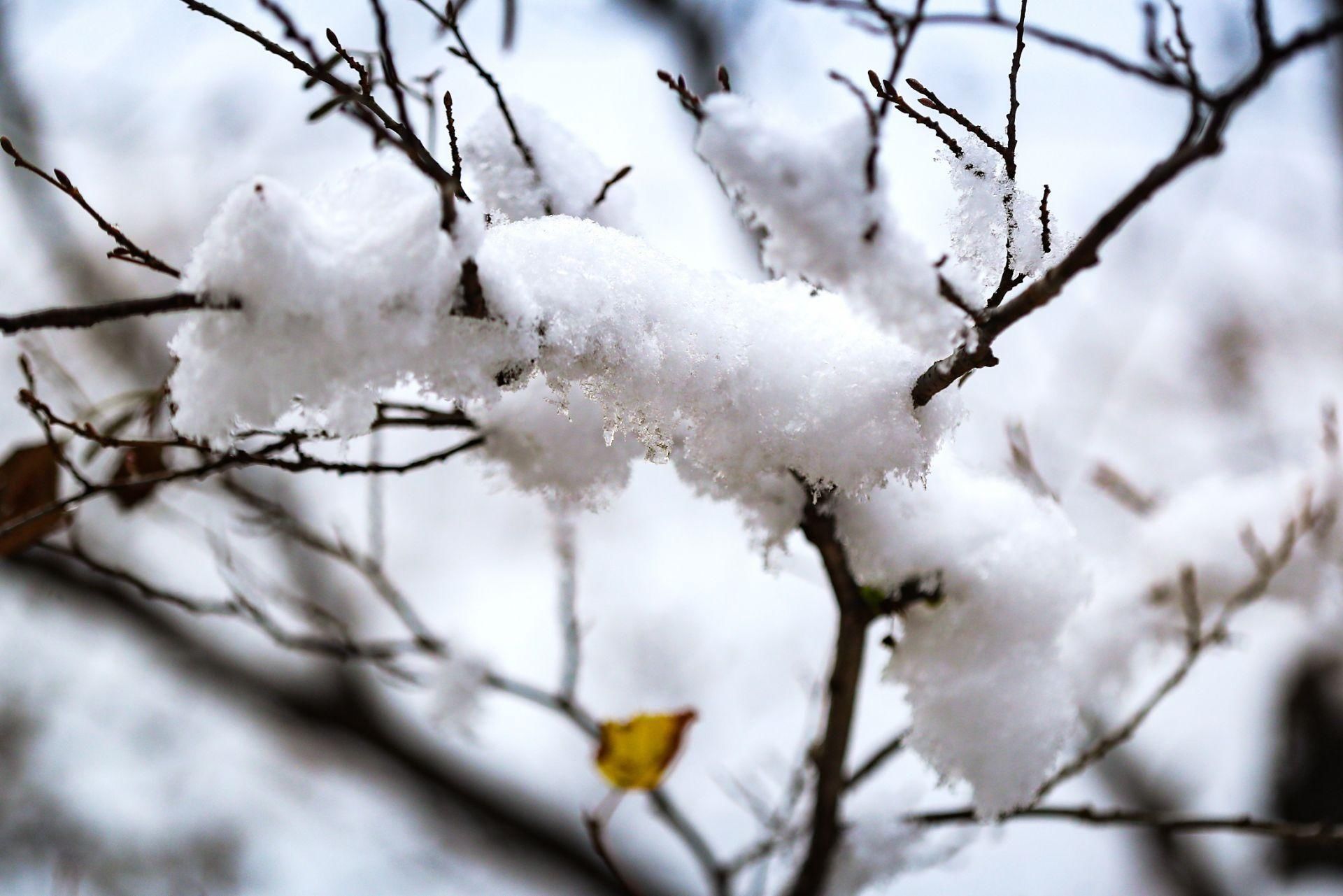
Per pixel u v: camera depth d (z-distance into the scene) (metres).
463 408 0.89
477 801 1.74
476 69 0.87
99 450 0.97
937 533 0.90
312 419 0.83
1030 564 0.90
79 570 1.68
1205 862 1.79
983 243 0.84
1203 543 1.03
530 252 0.84
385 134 0.91
